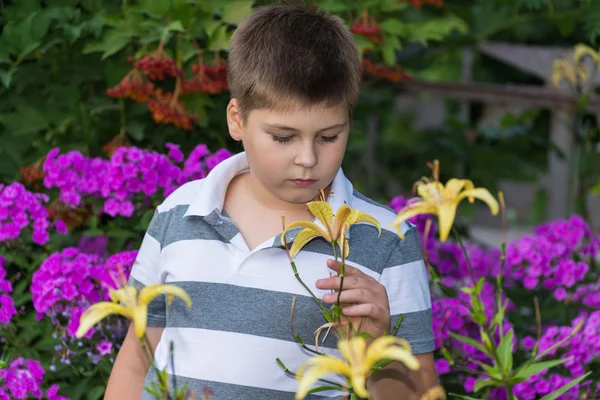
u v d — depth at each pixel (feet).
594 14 19.17
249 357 7.67
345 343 5.26
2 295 12.51
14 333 12.49
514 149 27.09
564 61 21.22
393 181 27.86
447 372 12.93
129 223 13.56
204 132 15.34
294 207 8.09
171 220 8.36
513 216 28.94
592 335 12.60
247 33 7.62
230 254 7.93
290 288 7.73
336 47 7.41
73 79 14.94
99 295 12.25
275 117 7.14
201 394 7.69
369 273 7.77
